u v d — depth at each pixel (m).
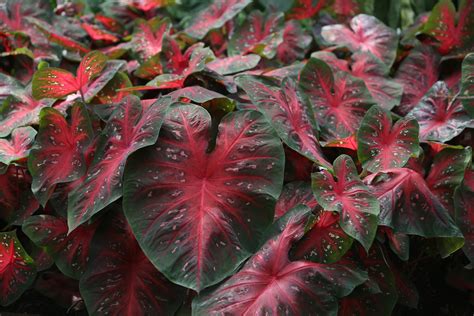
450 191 1.14
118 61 1.32
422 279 1.28
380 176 1.12
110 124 1.10
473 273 1.23
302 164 1.18
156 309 1.07
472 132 1.28
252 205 1.04
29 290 1.29
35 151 1.12
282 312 1.00
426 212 1.09
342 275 1.04
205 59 1.24
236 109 1.22
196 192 1.04
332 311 1.01
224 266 1.01
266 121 1.08
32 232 1.12
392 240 1.10
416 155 1.12
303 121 1.18
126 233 1.10
